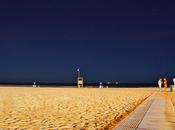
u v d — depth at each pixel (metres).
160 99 24.11
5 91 41.88
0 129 10.39
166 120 11.33
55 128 10.59
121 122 10.91
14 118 13.20
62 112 15.64
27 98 26.83
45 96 30.11
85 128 10.52
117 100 24.69
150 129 9.41
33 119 12.88
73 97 28.64
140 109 15.61
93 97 28.78
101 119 12.87
